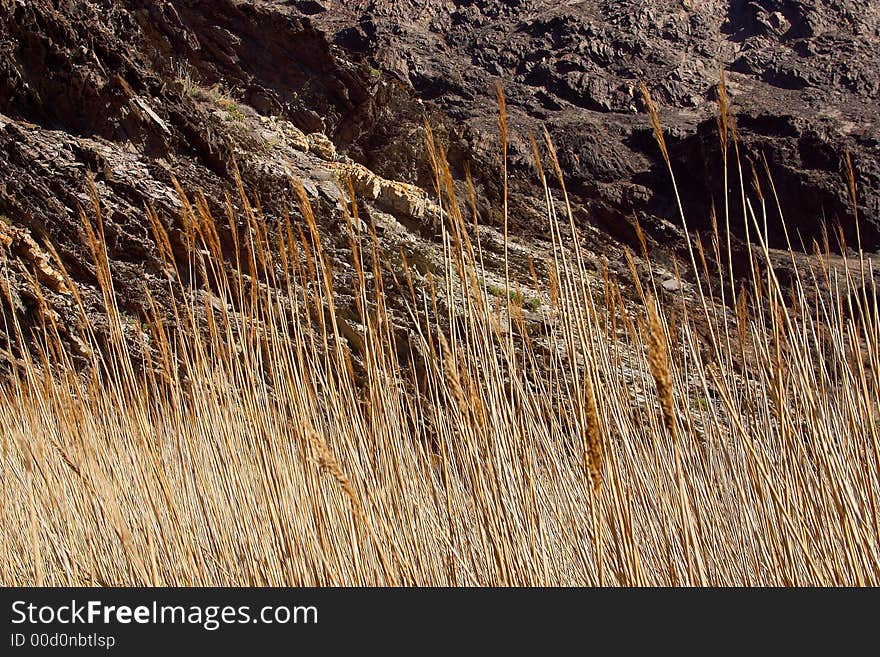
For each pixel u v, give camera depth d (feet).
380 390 10.99
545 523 10.22
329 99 58.75
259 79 57.93
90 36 42.83
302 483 11.25
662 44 101.55
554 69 95.61
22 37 40.32
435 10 107.45
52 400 15.42
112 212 36.47
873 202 65.72
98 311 33.42
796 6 105.29
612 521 9.18
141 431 13.35
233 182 42.55
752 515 9.48
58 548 14.11
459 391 9.51
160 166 40.32
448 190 9.74
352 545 10.48
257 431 12.04
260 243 12.63
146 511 12.66
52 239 34.78
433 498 10.91
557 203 65.05
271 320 12.26
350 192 11.01
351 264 38.88
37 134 38.68
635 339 10.71
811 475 9.20
